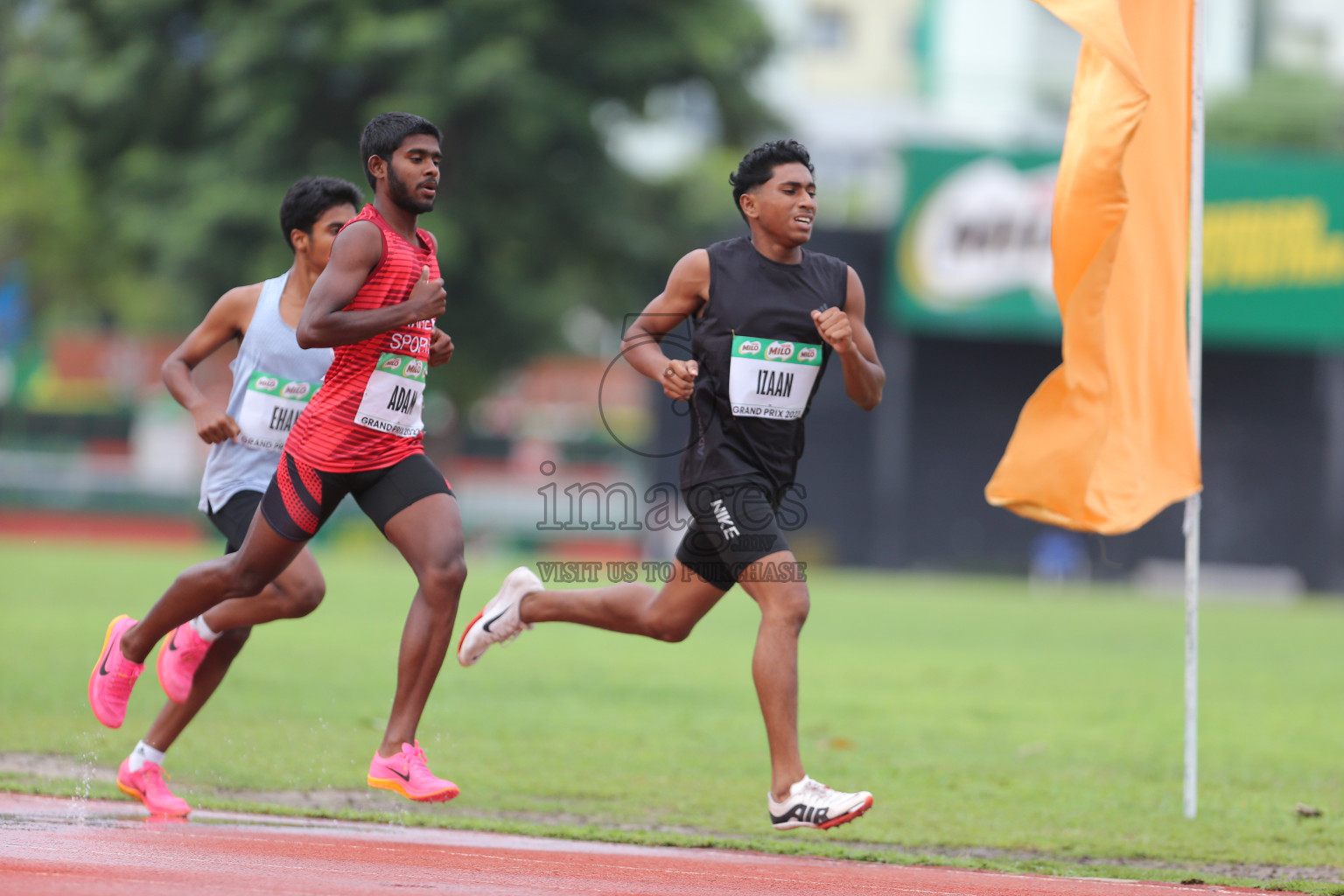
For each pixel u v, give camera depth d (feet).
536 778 65.26
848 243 304.50
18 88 315.17
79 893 34.94
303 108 292.40
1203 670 121.19
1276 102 437.99
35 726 71.05
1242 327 295.89
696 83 318.04
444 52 281.95
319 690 88.12
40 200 404.77
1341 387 306.76
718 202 349.00
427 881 39.83
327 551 292.81
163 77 304.71
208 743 70.13
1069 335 59.77
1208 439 309.42
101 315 463.83
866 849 53.47
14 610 124.67
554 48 304.71
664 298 53.11
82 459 322.96
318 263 57.82
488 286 312.91
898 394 305.53
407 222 50.06
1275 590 306.14
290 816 55.42
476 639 59.26
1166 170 62.18
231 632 56.54
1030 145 293.43
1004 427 308.19
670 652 123.24
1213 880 48.80
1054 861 52.26
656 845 52.70
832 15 538.06
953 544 309.22
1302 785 69.10
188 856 42.24
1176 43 62.34
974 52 536.01
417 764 49.32
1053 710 93.25
